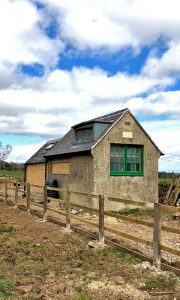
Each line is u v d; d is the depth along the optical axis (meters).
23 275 7.34
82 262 8.39
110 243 9.90
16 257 8.73
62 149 19.80
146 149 18.34
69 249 9.65
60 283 6.88
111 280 7.08
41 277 7.23
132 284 6.88
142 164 18.25
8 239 10.68
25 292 6.35
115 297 6.16
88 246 9.99
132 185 17.75
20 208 18.20
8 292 6.25
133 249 9.57
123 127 17.58
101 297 6.14
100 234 10.25
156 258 7.91
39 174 22.92
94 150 16.69
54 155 20.11
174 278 7.18
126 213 16.86
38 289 6.48
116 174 17.27
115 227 13.16
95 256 8.92
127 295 6.27
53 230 12.30
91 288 6.60
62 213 13.01
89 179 16.95
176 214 15.79
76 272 7.60
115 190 17.16
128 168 17.88
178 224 14.38
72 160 18.52
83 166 17.50
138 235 11.66
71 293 6.34
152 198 18.34
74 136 19.05
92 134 17.36
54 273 7.52
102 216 10.21
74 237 11.17
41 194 19.23
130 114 17.86
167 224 14.37
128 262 8.42
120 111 18.28
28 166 25.06
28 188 16.62
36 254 9.04
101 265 8.16
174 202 19.30
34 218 15.05
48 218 14.47
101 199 10.23
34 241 10.51
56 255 8.99
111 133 17.19
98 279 7.14
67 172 19.03
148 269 7.80
